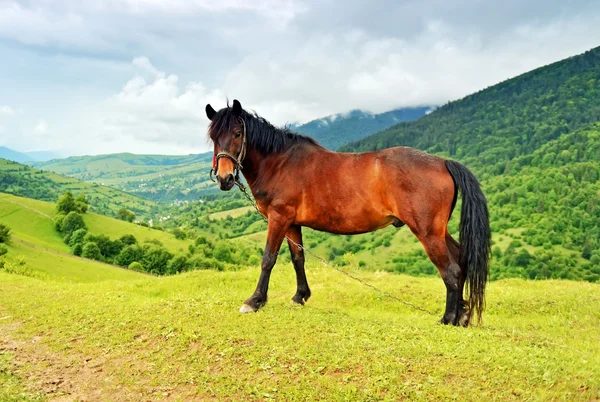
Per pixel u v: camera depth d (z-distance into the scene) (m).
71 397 4.88
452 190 5.93
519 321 8.02
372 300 9.84
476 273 5.74
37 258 50.41
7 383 5.17
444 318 6.15
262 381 4.62
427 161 5.95
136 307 7.38
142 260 71.44
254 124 6.54
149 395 4.74
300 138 6.68
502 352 4.95
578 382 4.33
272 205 6.54
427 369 4.60
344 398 4.20
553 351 5.21
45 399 4.83
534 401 4.00
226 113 6.52
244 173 6.75
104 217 98.31
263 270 6.69
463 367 4.62
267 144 6.51
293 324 5.96
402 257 79.94
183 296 8.07
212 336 5.71
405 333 5.68
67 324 6.89
